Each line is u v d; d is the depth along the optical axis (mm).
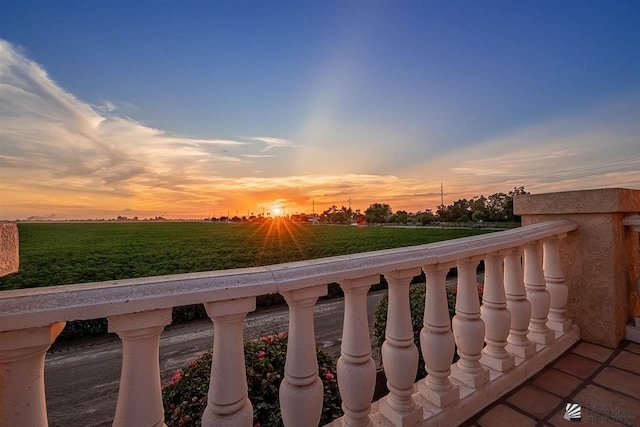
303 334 1105
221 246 21234
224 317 931
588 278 2381
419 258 1372
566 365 2062
